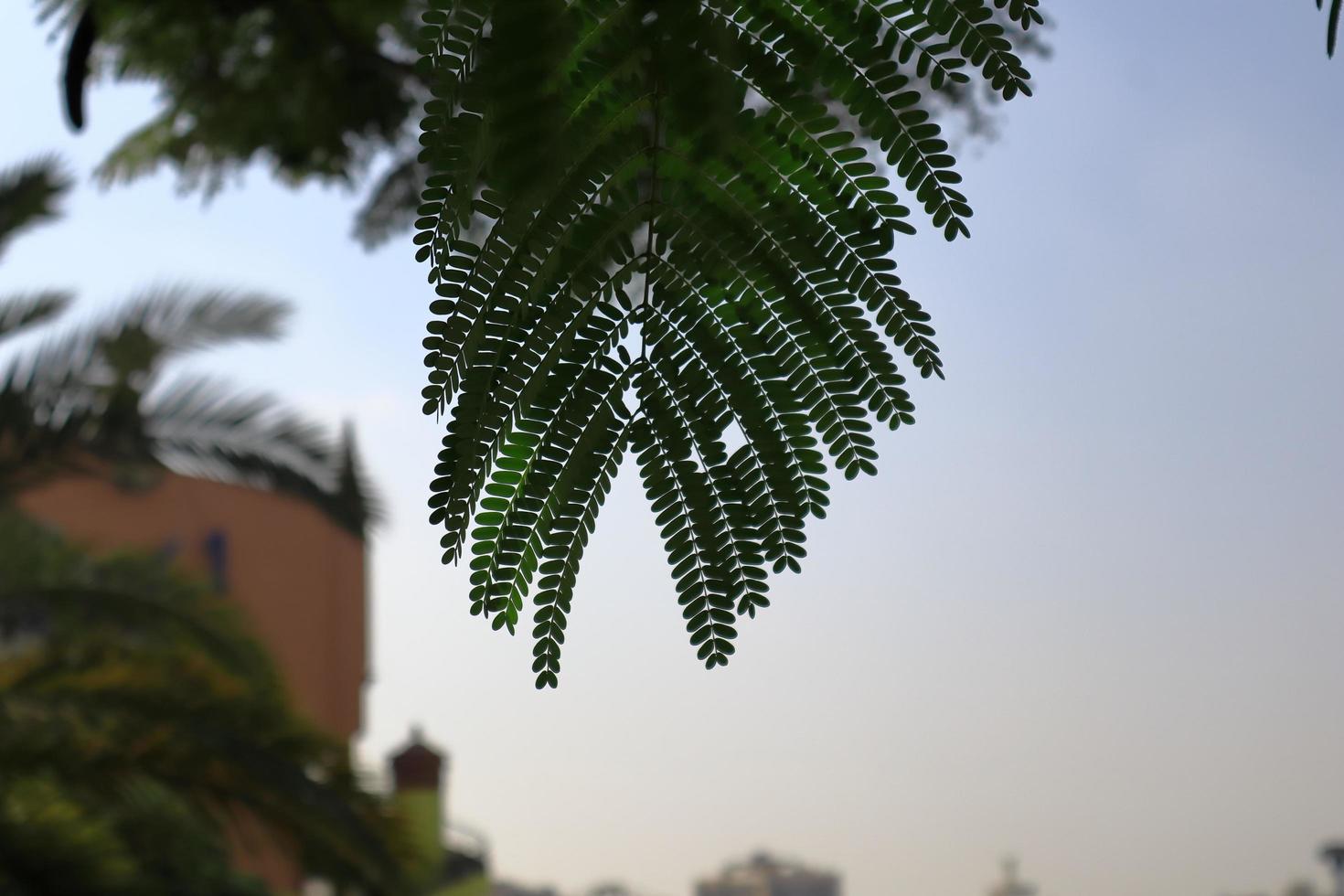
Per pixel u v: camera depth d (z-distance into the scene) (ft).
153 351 15.65
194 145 11.20
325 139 10.54
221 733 14.08
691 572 2.81
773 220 2.68
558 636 2.77
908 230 2.69
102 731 13.66
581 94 2.52
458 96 2.48
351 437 16.66
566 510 2.74
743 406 2.76
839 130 2.65
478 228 2.55
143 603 15.62
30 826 12.61
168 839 15.28
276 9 9.58
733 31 2.60
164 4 9.46
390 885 14.80
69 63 5.49
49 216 16.57
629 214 2.63
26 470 15.81
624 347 2.71
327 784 14.47
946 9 2.61
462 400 2.64
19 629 15.62
